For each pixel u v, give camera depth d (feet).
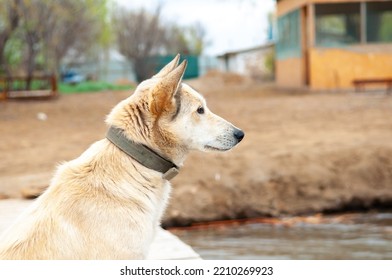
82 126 68.28
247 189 41.88
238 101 90.63
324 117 66.23
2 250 11.94
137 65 174.40
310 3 94.79
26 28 103.40
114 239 12.09
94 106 91.15
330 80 95.86
